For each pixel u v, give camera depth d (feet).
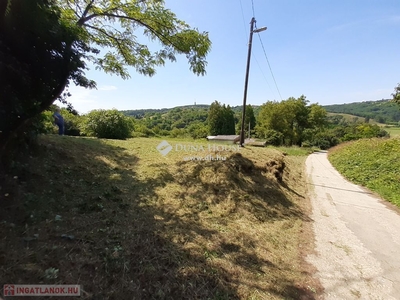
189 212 10.36
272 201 14.64
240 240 9.12
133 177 12.82
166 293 5.62
